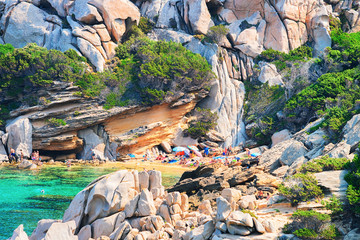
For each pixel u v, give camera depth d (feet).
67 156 212.23
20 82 212.43
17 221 100.63
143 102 214.90
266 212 82.74
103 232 82.38
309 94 191.72
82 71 217.97
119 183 87.25
